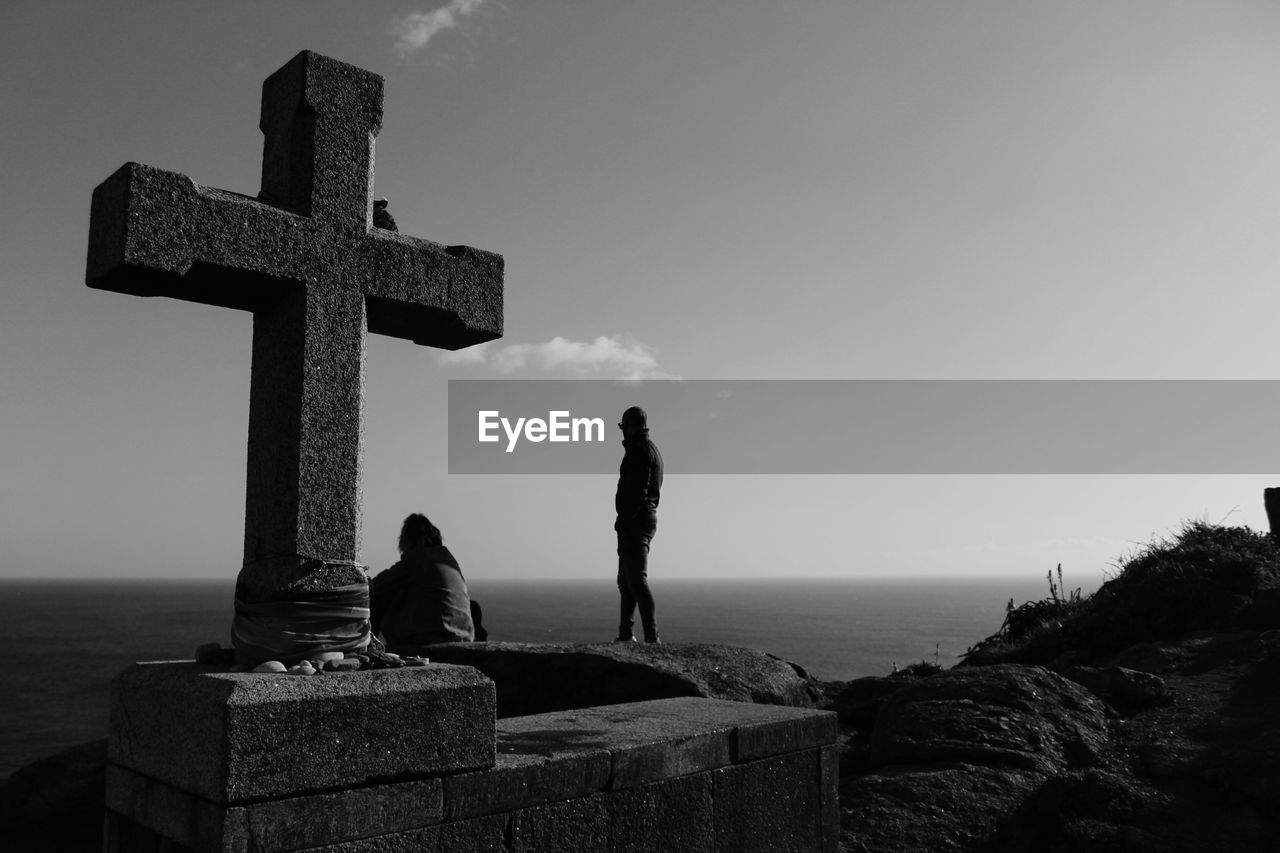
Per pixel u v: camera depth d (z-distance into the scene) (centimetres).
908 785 536
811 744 416
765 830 388
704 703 464
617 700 629
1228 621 775
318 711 256
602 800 325
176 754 258
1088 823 481
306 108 322
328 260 318
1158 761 538
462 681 291
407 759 273
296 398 307
